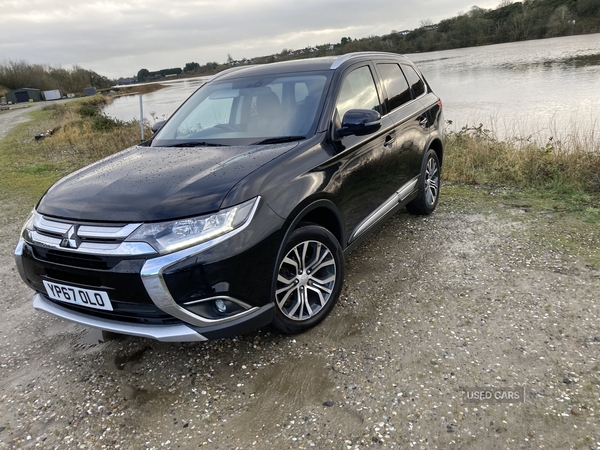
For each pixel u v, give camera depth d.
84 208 2.50
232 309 2.46
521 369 2.46
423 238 4.40
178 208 2.35
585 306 3.00
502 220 4.69
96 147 13.27
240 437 2.19
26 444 2.27
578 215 4.62
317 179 2.87
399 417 2.20
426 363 2.58
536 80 20.61
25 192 8.12
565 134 8.35
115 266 2.32
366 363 2.63
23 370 2.89
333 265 3.07
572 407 2.16
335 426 2.19
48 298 2.79
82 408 2.50
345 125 3.13
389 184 3.88
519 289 3.29
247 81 3.84
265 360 2.74
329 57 3.90
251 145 3.11
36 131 22.86
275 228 2.54
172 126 3.84
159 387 2.61
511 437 2.03
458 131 9.41
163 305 2.30
